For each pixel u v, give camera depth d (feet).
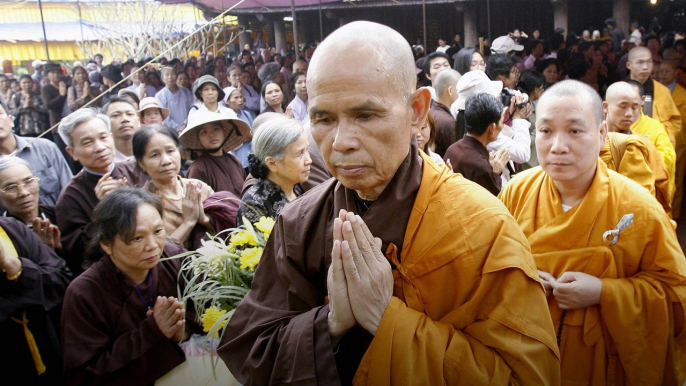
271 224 5.56
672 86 17.06
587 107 5.04
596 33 32.55
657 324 5.12
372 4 34.19
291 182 7.66
